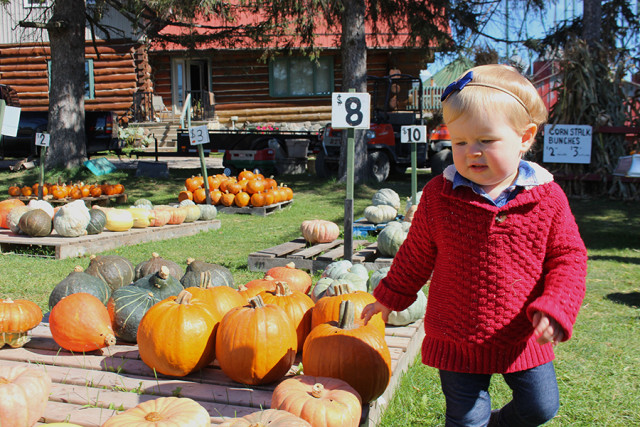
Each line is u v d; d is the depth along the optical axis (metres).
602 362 4.02
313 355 2.92
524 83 2.14
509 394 3.50
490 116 2.07
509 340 2.23
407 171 18.58
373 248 7.18
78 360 3.35
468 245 2.24
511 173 2.19
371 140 15.38
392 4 14.09
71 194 11.41
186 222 9.56
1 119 6.92
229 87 25.55
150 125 23.64
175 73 25.91
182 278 4.32
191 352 3.06
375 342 2.96
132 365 3.29
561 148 12.54
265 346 2.98
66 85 15.47
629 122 12.96
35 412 2.36
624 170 7.21
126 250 7.84
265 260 6.62
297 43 22.84
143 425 2.20
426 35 13.70
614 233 9.02
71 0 15.20
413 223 2.49
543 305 2.05
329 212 11.38
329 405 2.48
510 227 2.19
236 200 11.24
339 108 5.44
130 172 16.33
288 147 17.22
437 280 2.37
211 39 16.45
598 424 3.18
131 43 24.05
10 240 7.44
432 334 2.37
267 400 2.87
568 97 12.60
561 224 2.22
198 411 2.34
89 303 3.43
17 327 3.47
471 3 13.72
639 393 3.55
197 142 10.81
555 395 2.32
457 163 2.21
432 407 3.30
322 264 6.45
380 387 2.92
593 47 12.95
